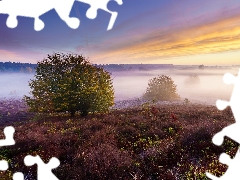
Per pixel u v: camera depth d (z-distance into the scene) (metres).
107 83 17.97
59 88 16.16
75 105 15.98
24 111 26.02
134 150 7.51
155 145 7.62
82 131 9.92
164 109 18.16
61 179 5.15
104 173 5.28
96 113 18.05
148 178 5.29
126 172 5.38
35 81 16.53
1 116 22.47
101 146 6.66
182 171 5.42
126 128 10.17
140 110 18.08
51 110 16.44
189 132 8.09
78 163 5.86
